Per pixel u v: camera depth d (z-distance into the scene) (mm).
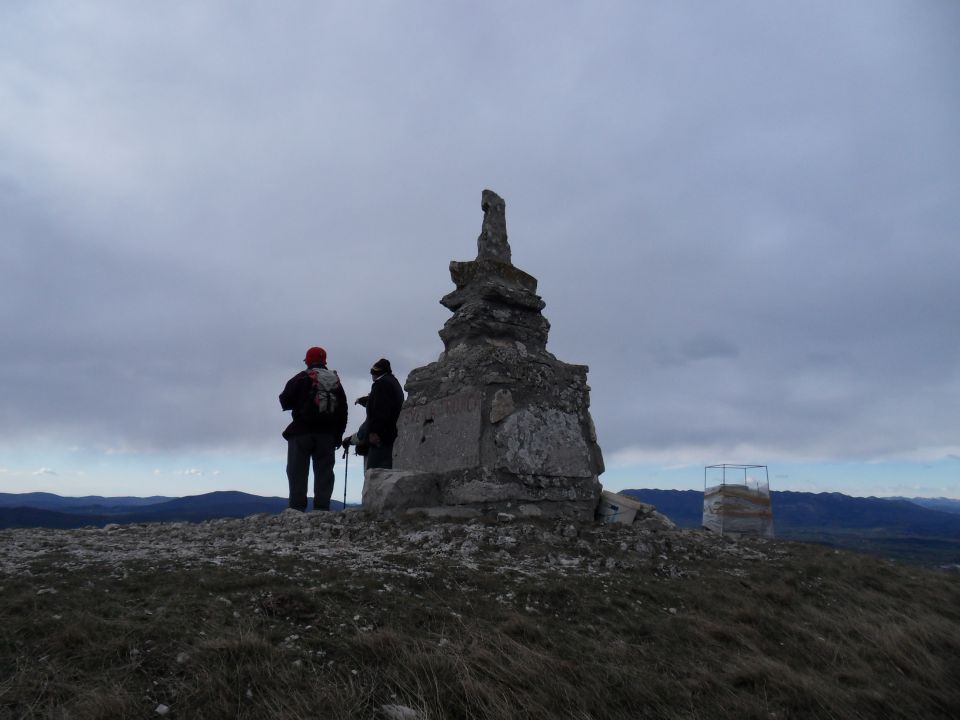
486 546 6973
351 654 4020
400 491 8750
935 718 4648
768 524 9914
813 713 4402
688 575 6801
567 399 9695
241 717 3338
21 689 3260
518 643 4465
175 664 3646
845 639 5723
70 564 5105
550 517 8812
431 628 4566
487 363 9125
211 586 4715
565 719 3758
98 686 3365
